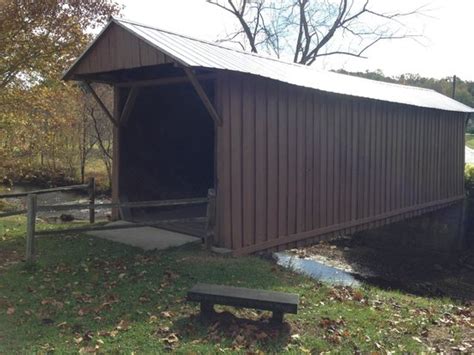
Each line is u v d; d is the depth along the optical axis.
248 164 7.93
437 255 14.42
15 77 13.62
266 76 7.43
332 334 4.76
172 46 7.23
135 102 9.71
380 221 11.89
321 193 9.73
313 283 6.83
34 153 16.02
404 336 5.04
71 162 22.75
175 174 10.95
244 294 4.71
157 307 5.15
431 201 14.26
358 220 10.99
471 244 15.61
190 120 11.30
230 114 7.54
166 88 10.34
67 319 4.78
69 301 5.25
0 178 15.16
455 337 5.21
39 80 13.88
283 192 8.70
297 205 9.07
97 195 20.16
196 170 11.59
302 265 11.88
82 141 21.80
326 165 9.84
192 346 4.21
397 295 7.33
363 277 11.64
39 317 4.82
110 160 21.56
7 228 9.22
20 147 14.66
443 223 15.38
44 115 14.75
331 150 9.97
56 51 13.44
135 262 6.78
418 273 12.55
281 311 4.57
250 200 8.00
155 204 7.20
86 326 4.62
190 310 5.10
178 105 10.87
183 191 11.16
